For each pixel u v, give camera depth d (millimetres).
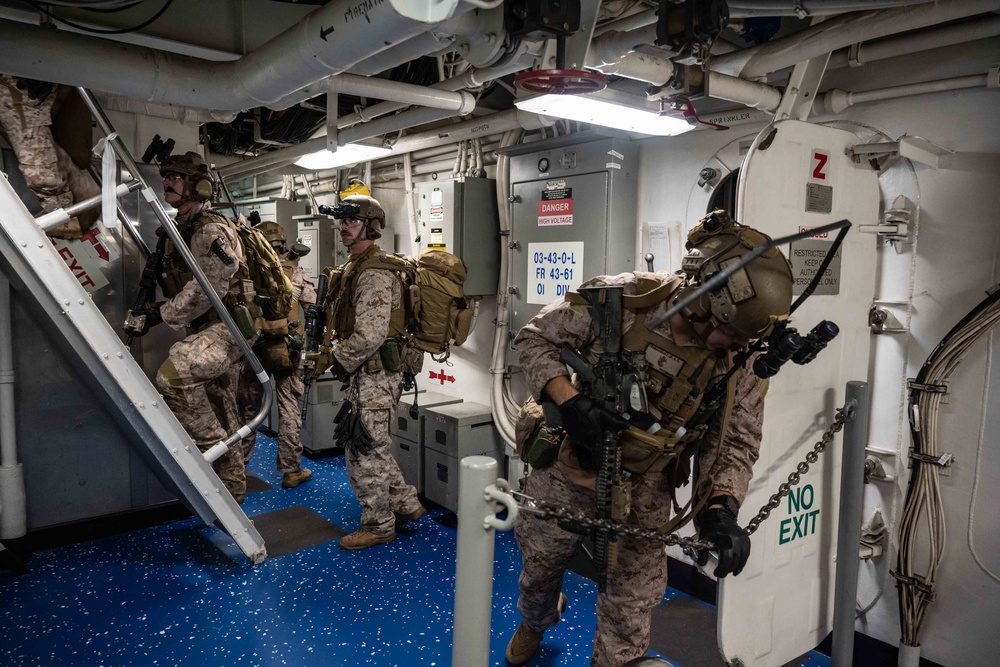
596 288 1981
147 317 3666
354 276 3609
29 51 2377
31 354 3643
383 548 3801
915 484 2650
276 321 4457
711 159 3309
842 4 2018
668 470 2141
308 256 6309
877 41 2627
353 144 4379
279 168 5754
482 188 4426
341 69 2256
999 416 2484
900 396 2773
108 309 3875
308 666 2678
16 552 3619
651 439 1946
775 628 2568
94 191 3670
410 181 5199
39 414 3689
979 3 2057
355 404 3678
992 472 2516
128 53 2590
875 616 2875
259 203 7422
